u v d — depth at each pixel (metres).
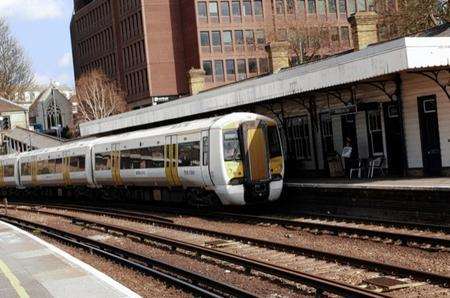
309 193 21.42
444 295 9.54
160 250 16.22
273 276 11.59
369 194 18.48
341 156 23.83
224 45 81.06
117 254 15.73
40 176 40.31
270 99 23.77
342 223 18.12
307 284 10.52
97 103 77.81
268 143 22.09
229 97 25.84
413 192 16.89
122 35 89.88
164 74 83.75
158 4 83.81
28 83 104.06
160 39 83.75
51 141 60.59
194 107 28.36
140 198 28.88
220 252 13.76
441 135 19.69
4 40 100.81
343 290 9.70
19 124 92.19
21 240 17.44
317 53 68.44
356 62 19.17
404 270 10.80
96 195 33.94
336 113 22.25
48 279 11.54
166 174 24.69
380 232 14.95
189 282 11.77
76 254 16.45
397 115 21.28
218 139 21.50
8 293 10.59
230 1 81.25
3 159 47.59
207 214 22.89
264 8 82.00
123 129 36.41
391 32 46.34
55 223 25.61
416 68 17.59
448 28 21.67
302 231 17.34
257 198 21.92
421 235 14.63
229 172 21.44
